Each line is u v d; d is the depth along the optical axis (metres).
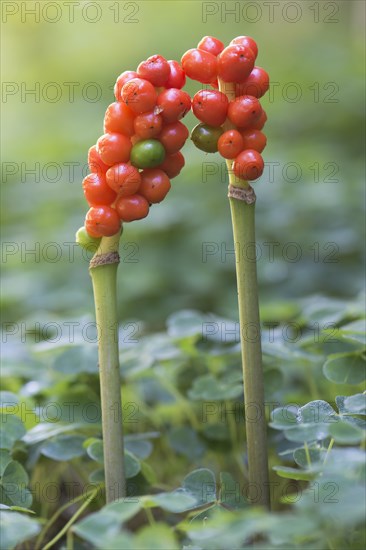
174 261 1.55
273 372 0.74
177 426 0.80
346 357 0.69
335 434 0.57
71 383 0.78
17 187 2.05
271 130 2.27
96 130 2.25
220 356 0.79
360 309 0.77
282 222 1.59
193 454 0.74
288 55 2.70
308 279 1.51
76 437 0.69
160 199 0.60
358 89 2.30
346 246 1.54
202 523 0.59
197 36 2.92
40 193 1.96
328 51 2.62
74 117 2.57
